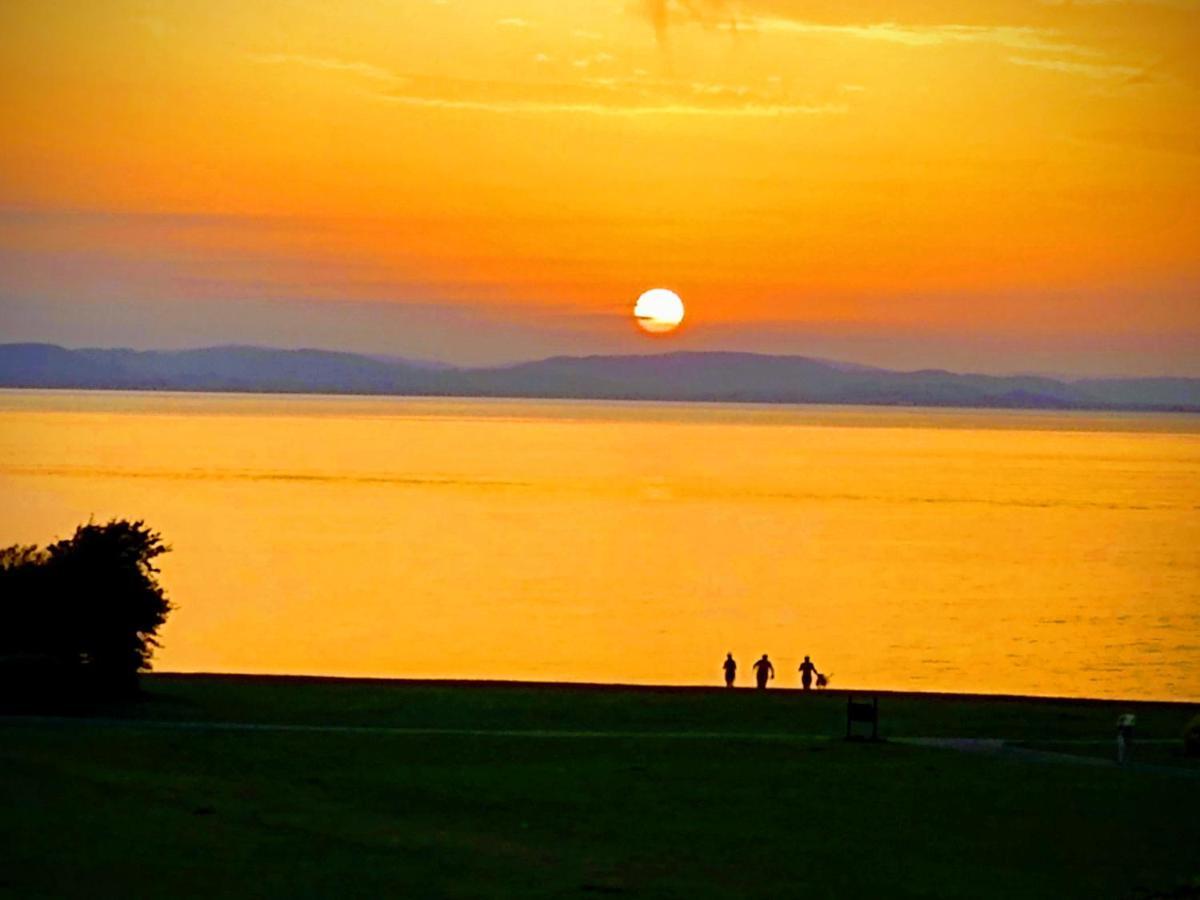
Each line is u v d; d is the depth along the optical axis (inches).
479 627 5418.3
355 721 2359.7
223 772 1925.4
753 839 1712.6
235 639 4977.9
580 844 1674.5
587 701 2605.8
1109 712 2591.0
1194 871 1635.1
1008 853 1686.8
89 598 2481.5
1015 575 7509.8
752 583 6948.8
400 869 1541.6
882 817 1820.9
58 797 1733.5
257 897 1427.2
